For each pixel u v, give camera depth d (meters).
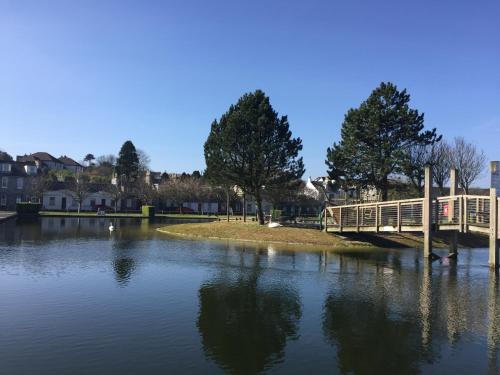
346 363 9.94
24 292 15.52
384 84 44.31
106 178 118.44
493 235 23.58
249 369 9.47
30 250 26.39
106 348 10.41
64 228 45.22
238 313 13.60
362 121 44.62
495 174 25.92
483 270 23.22
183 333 11.59
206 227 43.06
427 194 27.62
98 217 70.56
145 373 9.10
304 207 88.19
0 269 19.66
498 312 14.40
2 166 91.12
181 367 9.45
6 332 11.37
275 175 43.16
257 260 24.77
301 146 43.97
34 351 10.14
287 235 36.62
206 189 96.31
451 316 13.84
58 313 13.08
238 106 43.84
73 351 10.19
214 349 10.53
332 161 46.84
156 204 97.38
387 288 17.92
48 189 91.50
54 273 19.05
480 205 26.59
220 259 24.77
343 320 13.18
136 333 11.48
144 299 14.94
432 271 22.56
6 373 8.98
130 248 28.91
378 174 44.59
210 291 16.44
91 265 21.36
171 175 124.62
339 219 37.12
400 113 43.28
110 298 14.95
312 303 15.12
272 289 17.12
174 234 41.53
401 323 13.02
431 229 27.56
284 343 11.09
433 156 51.16
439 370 9.71
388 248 33.72
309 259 25.80
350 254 28.86
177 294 15.79
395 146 44.25
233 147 41.91
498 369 9.81
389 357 10.38
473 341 11.59
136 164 127.31
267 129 41.75
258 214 44.22
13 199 90.44
